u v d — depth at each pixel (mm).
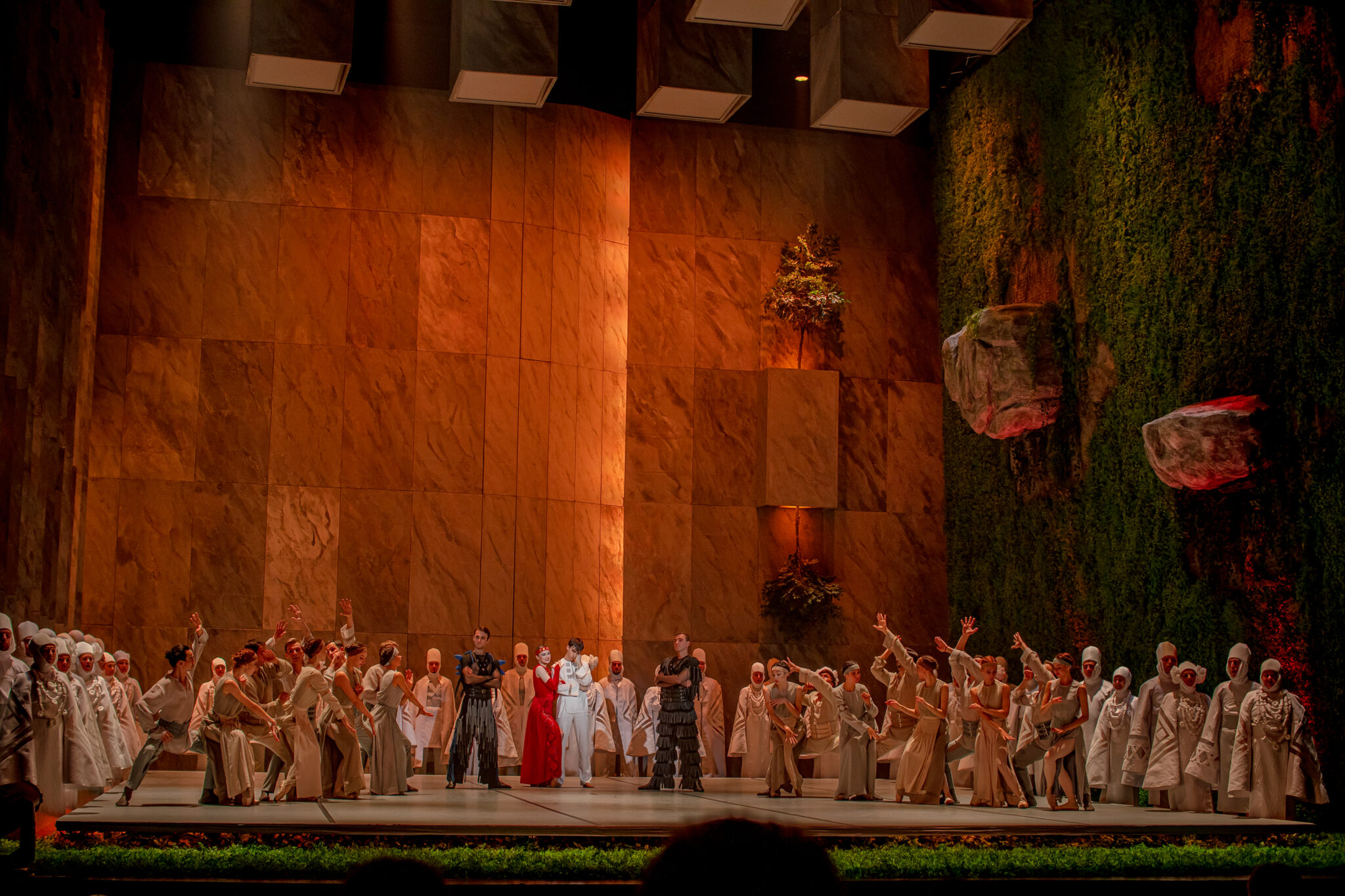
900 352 24188
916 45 17422
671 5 18016
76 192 18391
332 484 21422
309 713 15164
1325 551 14648
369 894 2404
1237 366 16141
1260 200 15930
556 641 22125
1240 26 16359
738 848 1812
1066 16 20141
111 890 9344
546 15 17391
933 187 24531
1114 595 18484
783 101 24203
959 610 23031
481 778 16891
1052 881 10227
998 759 15070
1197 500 16703
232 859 9867
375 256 21984
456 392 22031
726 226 23812
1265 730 14180
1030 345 19922
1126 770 15984
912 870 10391
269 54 16781
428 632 21422
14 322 14969
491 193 22547
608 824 11633
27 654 13953
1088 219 19422
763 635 22922
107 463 20656
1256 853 11352
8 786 9516
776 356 23750
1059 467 20031
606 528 23062
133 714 17734
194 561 20781
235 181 21609
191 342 21188
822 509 23500
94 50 19500
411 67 22422
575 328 23062
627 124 24156
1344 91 14875
